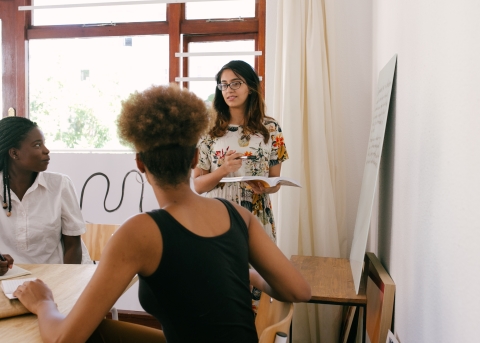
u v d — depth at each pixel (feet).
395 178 5.83
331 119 8.72
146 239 2.98
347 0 8.95
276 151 6.96
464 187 3.10
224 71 6.74
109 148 10.46
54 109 10.62
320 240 8.45
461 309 3.13
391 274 5.96
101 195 10.18
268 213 6.80
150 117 3.12
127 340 4.32
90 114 10.53
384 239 6.63
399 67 5.68
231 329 3.10
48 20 10.57
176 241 3.02
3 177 6.00
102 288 2.94
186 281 3.01
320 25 8.66
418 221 4.47
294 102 8.51
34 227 6.13
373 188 5.84
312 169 8.56
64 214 6.48
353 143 9.04
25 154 5.93
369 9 8.90
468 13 3.03
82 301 2.97
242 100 6.70
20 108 10.55
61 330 3.00
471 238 2.95
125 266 2.96
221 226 3.30
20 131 5.91
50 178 6.50
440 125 3.73
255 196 6.72
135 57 10.34
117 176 10.11
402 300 5.15
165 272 3.00
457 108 3.28
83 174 10.21
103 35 10.30
